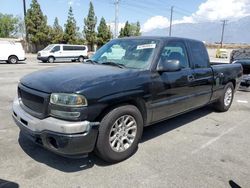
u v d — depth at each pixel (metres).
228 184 3.42
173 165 3.86
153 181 3.42
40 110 3.48
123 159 3.93
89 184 3.30
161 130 5.33
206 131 5.39
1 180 3.29
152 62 4.32
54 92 3.35
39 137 3.47
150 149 4.38
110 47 5.13
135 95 3.88
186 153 4.29
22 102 3.90
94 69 4.16
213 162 4.01
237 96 9.45
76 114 3.28
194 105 5.45
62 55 26.97
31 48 44.72
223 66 6.50
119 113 3.72
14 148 4.17
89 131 3.39
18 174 3.44
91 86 3.43
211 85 5.91
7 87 9.50
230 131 5.45
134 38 5.04
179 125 5.70
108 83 3.60
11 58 22.64
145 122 4.30
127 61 4.55
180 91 4.83
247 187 3.38
